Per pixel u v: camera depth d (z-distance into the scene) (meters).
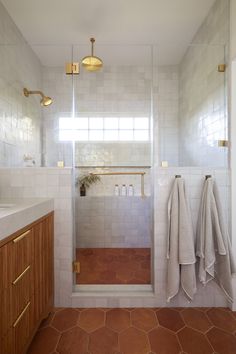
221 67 1.78
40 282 1.42
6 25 1.95
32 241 1.30
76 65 2.17
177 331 1.47
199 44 2.15
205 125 2.03
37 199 1.66
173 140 2.40
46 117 2.19
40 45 2.09
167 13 2.01
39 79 2.24
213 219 1.62
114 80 2.82
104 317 1.61
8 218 1.01
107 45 2.22
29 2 1.87
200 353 1.30
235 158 1.71
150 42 2.42
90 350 1.31
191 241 1.59
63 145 2.16
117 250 2.91
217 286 1.74
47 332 1.46
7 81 1.92
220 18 1.81
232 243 1.71
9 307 1.02
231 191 1.71
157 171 1.73
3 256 0.97
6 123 1.90
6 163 1.90
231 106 1.70
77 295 1.74
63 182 1.74
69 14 2.01
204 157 2.04
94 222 3.00
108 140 3.00
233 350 1.32
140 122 2.94
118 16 2.04
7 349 1.00
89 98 2.85
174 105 2.48
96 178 3.06
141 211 3.02
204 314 1.65
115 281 2.03
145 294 1.76
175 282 1.60
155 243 1.74
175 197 1.64
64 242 1.74
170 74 2.51
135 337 1.42
